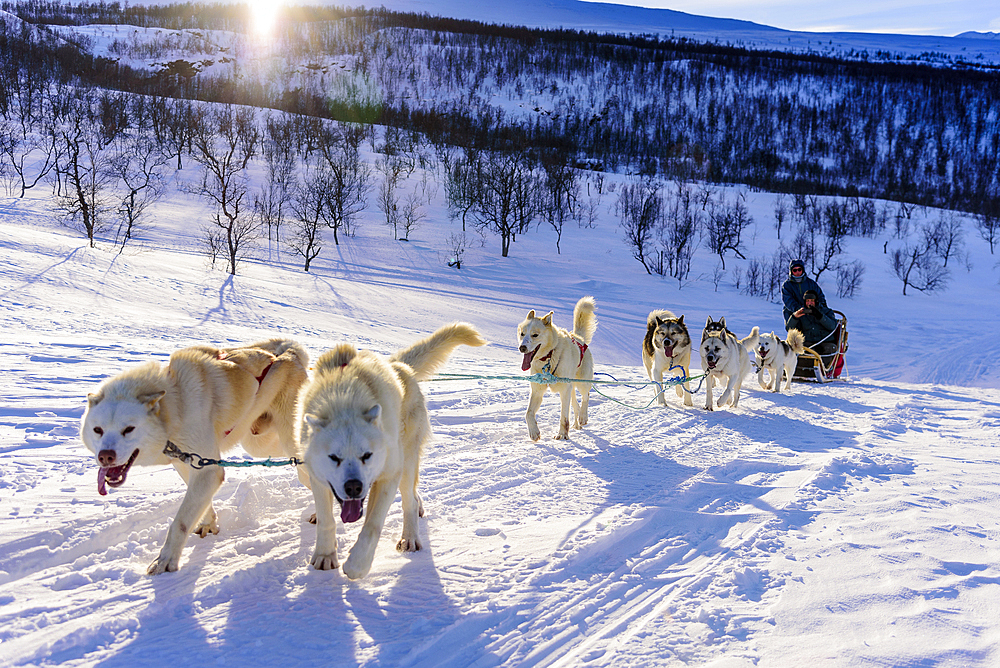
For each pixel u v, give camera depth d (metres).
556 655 2.95
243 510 4.59
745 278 61.41
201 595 3.36
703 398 10.80
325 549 3.75
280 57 188.88
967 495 5.12
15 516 4.07
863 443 7.10
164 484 4.87
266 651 2.91
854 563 3.78
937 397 11.16
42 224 46.84
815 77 190.50
